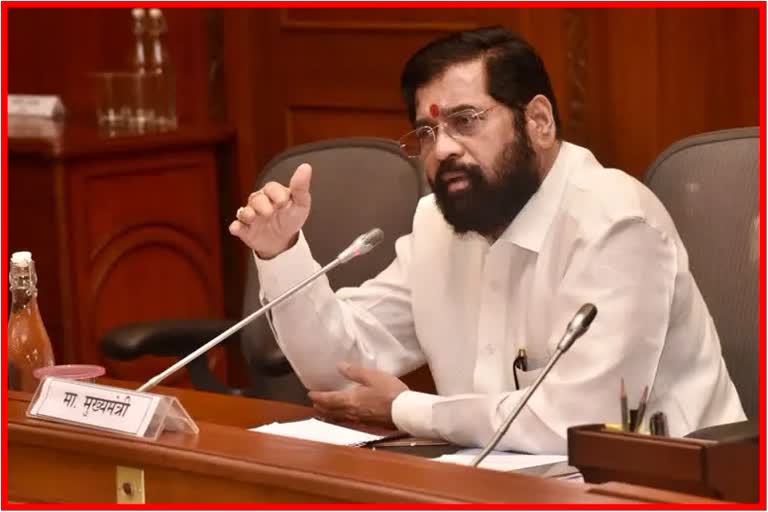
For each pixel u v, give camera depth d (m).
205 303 13.64
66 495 6.29
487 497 5.13
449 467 5.53
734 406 7.61
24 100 14.52
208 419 7.76
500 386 7.76
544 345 7.53
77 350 12.62
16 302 7.55
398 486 5.29
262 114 13.64
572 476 6.49
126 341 9.21
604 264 7.15
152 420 6.12
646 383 7.09
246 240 7.91
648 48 11.25
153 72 13.61
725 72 10.92
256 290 9.53
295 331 8.02
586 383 6.98
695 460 5.08
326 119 13.28
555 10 11.66
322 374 8.16
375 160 9.60
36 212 12.56
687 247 8.21
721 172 8.20
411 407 7.30
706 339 7.59
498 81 7.39
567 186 7.56
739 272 8.05
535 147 7.53
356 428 7.62
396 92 12.77
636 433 5.25
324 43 13.16
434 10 12.41
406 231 9.33
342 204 9.57
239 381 13.57
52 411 6.42
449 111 7.40
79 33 14.52
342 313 8.20
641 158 11.43
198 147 13.46
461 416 7.14
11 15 14.77
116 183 12.84
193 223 13.48
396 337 8.48
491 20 12.05
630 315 7.07
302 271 7.95
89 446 6.16
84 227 12.61
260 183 9.90
